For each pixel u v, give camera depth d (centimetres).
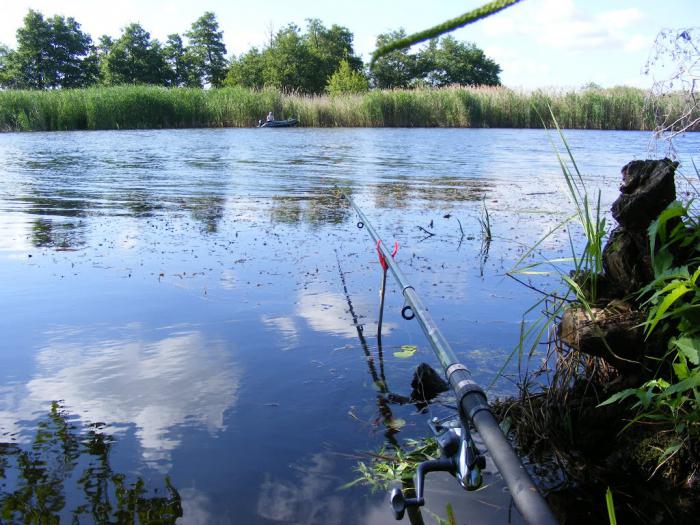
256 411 260
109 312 384
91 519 188
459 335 345
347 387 284
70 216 728
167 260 511
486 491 206
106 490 204
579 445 239
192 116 3500
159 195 912
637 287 250
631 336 238
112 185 1027
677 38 237
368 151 1798
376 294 420
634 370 245
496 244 575
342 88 5869
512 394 279
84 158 1563
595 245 259
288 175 1189
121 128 3331
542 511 104
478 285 437
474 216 725
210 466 219
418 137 2486
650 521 194
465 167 1347
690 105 249
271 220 703
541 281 446
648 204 244
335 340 340
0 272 475
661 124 257
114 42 8488
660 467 216
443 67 8450
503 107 3312
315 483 209
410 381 290
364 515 192
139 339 341
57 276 462
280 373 298
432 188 996
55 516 189
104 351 323
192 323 366
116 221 695
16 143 2147
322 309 390
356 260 511
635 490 210
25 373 297
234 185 1034
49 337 343
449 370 170
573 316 252
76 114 3272
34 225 667
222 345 333
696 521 192
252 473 215
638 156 1552
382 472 217
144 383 287
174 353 321
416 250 549
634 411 238
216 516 190
